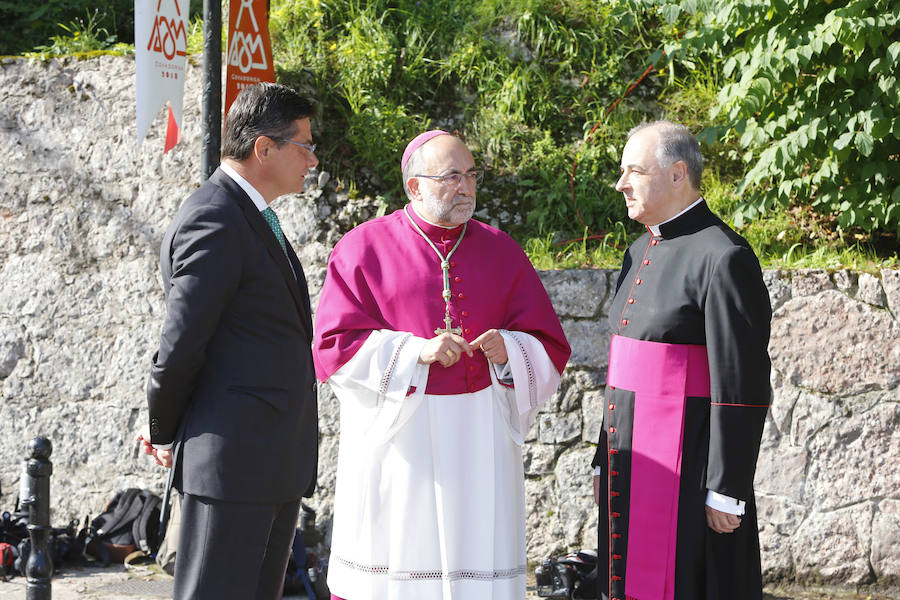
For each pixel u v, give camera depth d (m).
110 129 5.50
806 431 4.45
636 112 6.01
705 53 6.14
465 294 3.07
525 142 5.88
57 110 5.56
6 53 7.11
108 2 7.60
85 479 5.33
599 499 3.02
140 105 4.14
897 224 5.07
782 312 4.48
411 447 2.97
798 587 4.45
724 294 2.68
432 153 3.00
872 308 4.41
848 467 4.42
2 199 5.57
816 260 4.79
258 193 2.72
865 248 5.20
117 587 4.49
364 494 3.02
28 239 5.52
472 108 5.99
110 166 5.48
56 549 4.78
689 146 2.89
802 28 4.79
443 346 2.85
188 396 2.62
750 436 2.64
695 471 2.74
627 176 2.93
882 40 4.68
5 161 5.58
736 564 2.73
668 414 2.77
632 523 2.81
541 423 4.67
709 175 5.79
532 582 4.63
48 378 5.41
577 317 4.65
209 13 4.39
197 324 2.48
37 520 3.64
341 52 5.75
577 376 4.65
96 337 5.40
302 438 2.74
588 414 4.64
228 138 2.70
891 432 4.39
